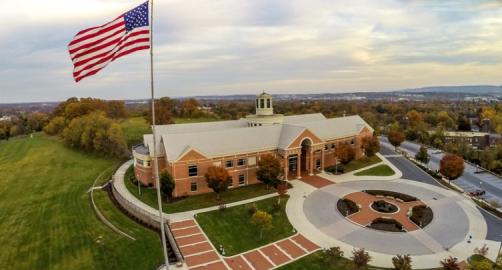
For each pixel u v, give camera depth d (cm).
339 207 4847
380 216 4569
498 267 3034
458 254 3569
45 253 4191
